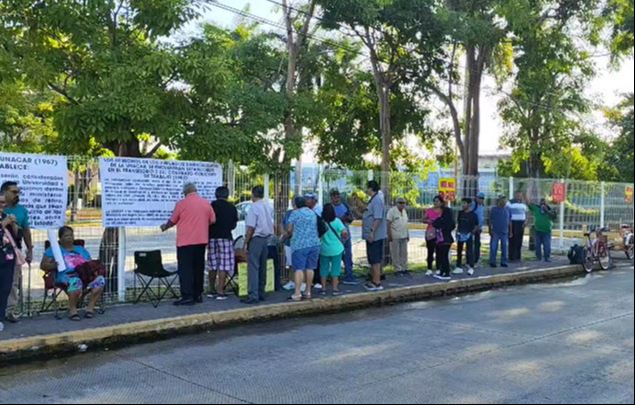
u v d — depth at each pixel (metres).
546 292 13.21
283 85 17.12
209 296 11.13
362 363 7.30
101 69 10.24
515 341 8.38
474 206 15.98
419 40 16.06
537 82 20.56
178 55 10.69
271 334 9.09
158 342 8.64
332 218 11.65
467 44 17.61
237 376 6.82
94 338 8.34
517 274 14.93
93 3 9.98
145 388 6.42
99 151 11.85
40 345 7.87
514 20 16.84
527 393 6.06
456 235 15.48
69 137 10.19
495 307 11.29
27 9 10.16
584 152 21.95
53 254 8.91
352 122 19.67
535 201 19.75
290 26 14.57
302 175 13.24
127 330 8.64
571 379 6.53
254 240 10.62
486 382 6.46
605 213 22.17
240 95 11.95
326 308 11.01
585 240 17.59
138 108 9.87
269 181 12.67
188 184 10.48
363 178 14.70
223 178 11.93
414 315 10.57
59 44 10.88
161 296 10.98
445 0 17.50
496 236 16.30
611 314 10.37
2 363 7.54
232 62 11.89
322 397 6.02
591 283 14.77
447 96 19.66
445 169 22.97
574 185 21.06
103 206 10.33
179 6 10.53
